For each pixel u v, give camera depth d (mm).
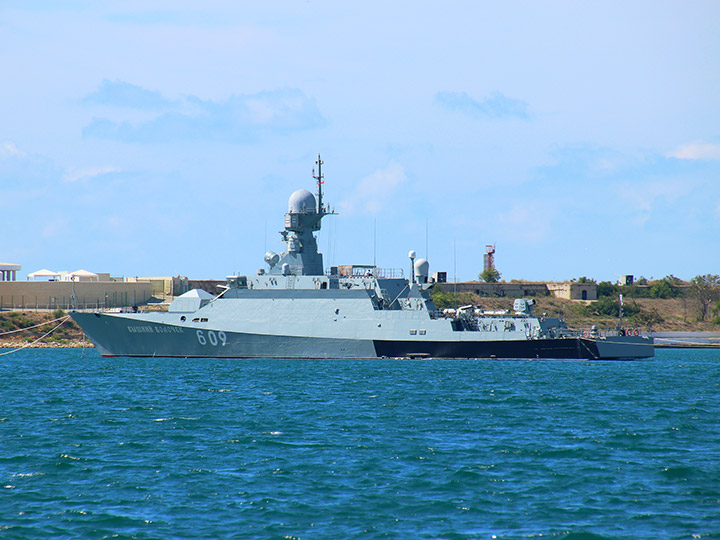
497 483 116125
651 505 106688
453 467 124562
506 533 96625
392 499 108562
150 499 109438
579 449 137250
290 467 124812
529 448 137750
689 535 96000
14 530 97938
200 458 131500
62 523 100375
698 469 123875
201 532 96938
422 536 95688
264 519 101125
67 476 121375
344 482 116500
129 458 132000
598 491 112562
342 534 96250
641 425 161000
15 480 119375
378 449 136750
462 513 103312
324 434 150000
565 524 99500
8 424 164375
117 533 96812
